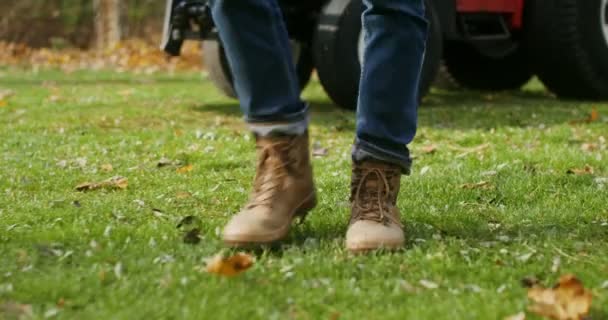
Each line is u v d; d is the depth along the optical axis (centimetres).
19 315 293
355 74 851
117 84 1234
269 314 289
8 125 797
